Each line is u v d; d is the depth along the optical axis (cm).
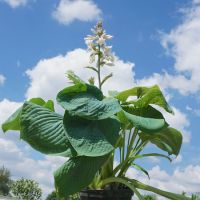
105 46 151
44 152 124
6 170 786
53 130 127
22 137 127
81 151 119
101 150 120
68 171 122
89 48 152
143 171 155
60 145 125
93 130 125
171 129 157
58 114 135
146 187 147
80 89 130
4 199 369
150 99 142
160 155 156
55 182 122
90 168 123
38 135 126
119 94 149
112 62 152
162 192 146
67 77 150
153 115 143
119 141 149
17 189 495
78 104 124
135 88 148
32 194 497
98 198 140
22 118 128
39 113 130
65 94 128
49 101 149
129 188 146
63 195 122
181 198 145
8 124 150
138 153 155
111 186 143
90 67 152
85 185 123
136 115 143
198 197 144
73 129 123
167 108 144
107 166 145
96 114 122
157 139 161
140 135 154
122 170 149
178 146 160
